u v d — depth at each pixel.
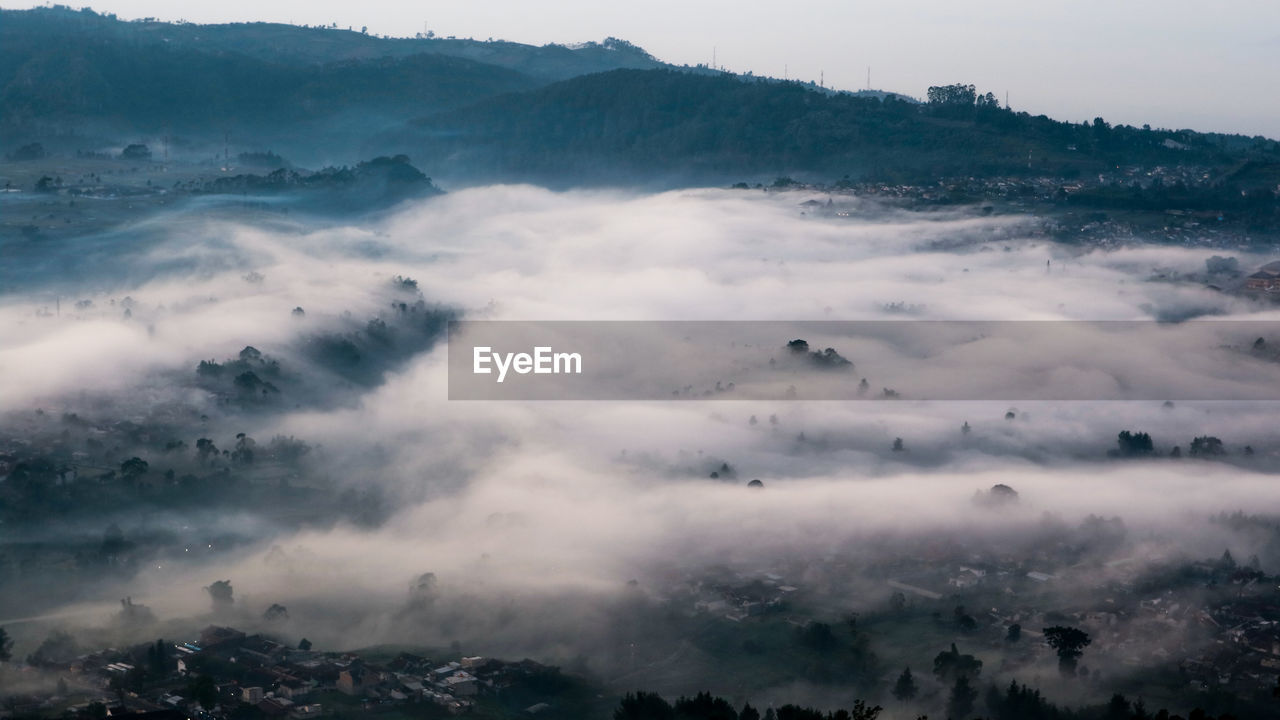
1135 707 146.50
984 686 152.88
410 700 145.38
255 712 139.75
